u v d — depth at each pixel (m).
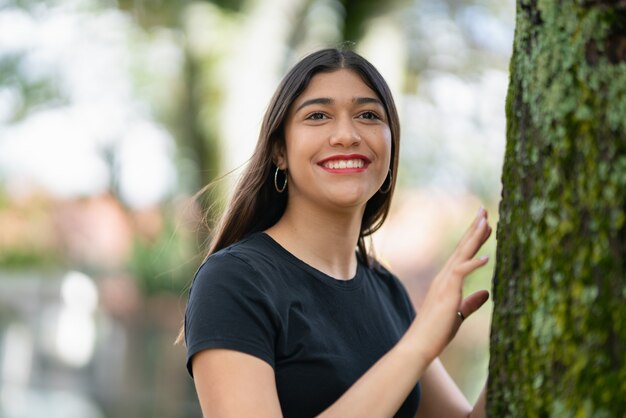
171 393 13.34
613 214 1.94
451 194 11.63
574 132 2.01
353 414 2.30
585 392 1.95
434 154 11.23
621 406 1.90
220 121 8.30
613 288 1.94
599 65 1.98
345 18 8.40
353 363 2.58
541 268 2.06
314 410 2.51
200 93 8.36
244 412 2.36
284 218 2.75
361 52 8.34
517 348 2.11
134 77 11.50
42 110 12.30
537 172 2.09
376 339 2.69
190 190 11.72
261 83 8.29
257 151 2.77
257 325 2.44
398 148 2.81
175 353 13.34
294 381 2.50
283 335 2.49
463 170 11.27
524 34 2.15
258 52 8.29
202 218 3.26
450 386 2.95
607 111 1.96
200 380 2.43
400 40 8.46
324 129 2.65
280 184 2.81
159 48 10.89
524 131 2.14
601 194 1.96
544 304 2.04
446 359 11.66
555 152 2.04
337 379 2.53
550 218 2.05
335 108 2.65
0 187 14.12
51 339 15.06
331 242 2.72
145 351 13.62
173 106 11.33
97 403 14.61
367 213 2.92
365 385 2.33
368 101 2.66
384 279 2.99
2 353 15.17
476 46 11.09
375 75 2.70
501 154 11.25
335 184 2.63
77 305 14.56
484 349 11.60
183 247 8.72
